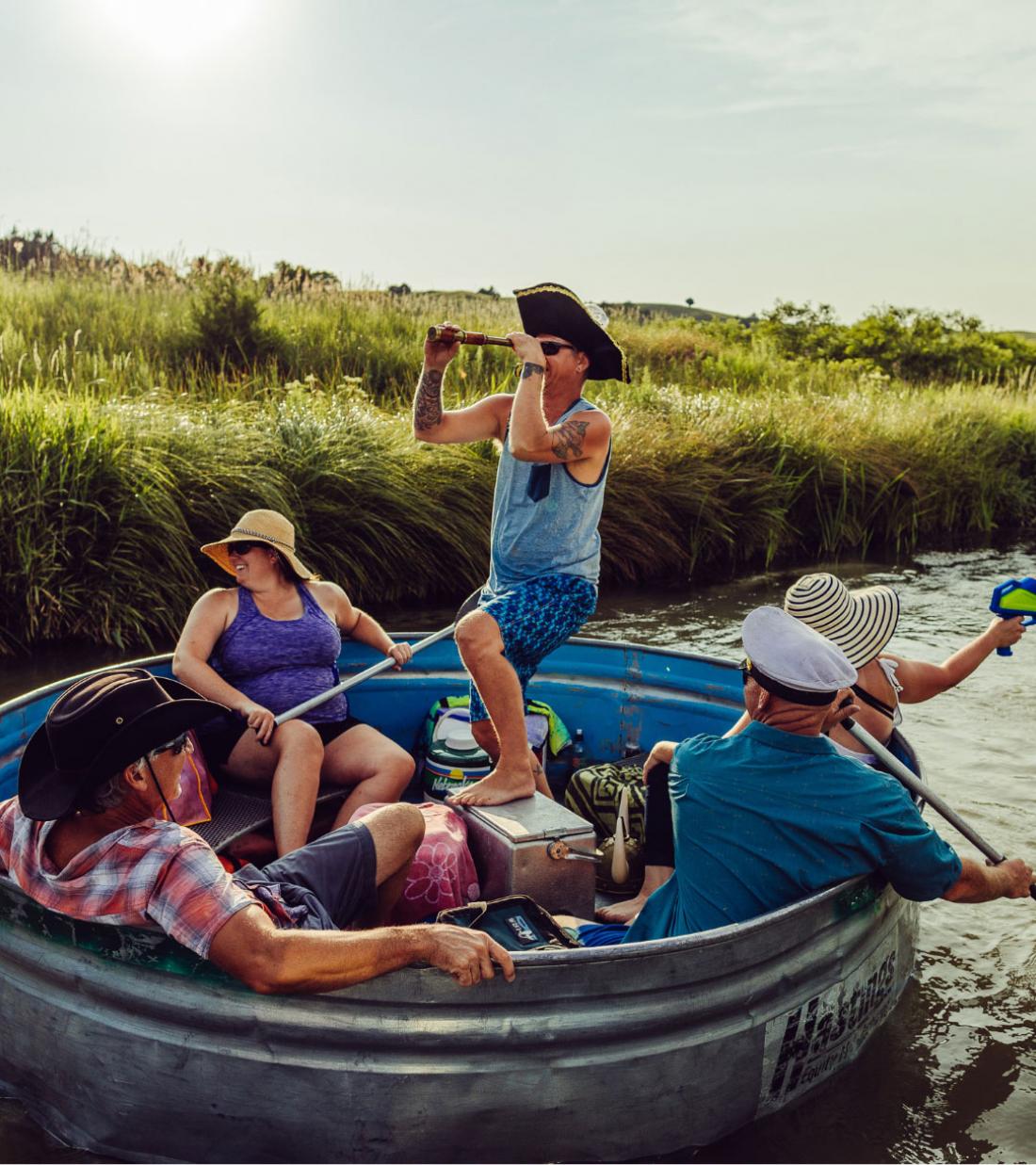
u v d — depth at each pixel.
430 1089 2.47
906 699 3.62
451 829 3.37
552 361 3.56
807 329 27.98
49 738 2.29
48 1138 2.70
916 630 8.08
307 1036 2.46
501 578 3.69
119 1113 2.60
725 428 12.02
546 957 2.44
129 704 2.28
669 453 10.82
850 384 18.28
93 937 2.54
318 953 2.31
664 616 8.40
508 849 3.27
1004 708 6.06
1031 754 5.35
